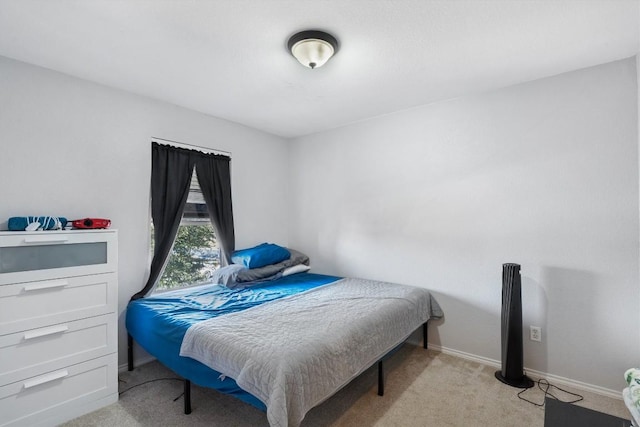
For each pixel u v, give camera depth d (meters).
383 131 3.27
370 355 1.99
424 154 2.99
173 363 1.97
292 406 1.41
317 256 3.86
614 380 2.12
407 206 3.10
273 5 1.55
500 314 2.58
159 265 2.74
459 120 2.78
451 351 2.83
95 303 2.05
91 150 2.41
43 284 1.84
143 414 1.96
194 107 3.02
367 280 3.29
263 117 3.33
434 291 2.93
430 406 2.03
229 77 2.37
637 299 2.06
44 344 1.85
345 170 3.59
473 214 2.71
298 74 2.32
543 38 1.86
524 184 2.47
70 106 2.30
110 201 2.51
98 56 2.05
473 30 1.77
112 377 2.10
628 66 2.09
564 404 1.32
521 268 2.47
